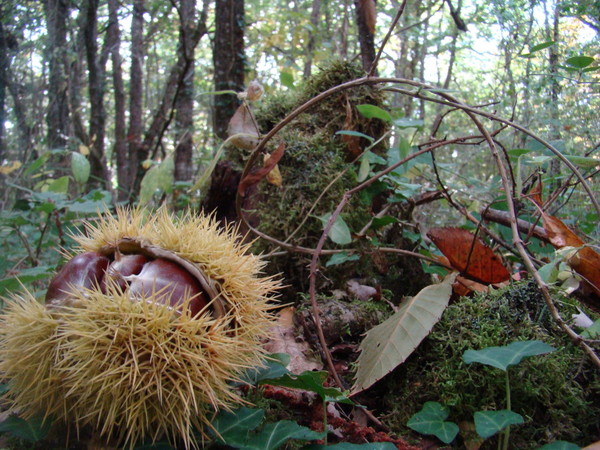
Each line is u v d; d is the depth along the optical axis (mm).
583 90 405
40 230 402
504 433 184
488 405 195
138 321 158
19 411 195
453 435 183
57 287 174
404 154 289
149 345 157
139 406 157
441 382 205
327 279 298
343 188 320
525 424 193
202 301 180
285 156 327
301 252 296
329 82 348
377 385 232
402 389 221
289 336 262
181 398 156
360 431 200
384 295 302
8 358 167
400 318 226
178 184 483
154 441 168
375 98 341
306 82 365
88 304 161
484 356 190
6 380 204
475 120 257
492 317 221
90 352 155
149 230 196
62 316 164
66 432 184
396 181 324
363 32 409
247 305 186
